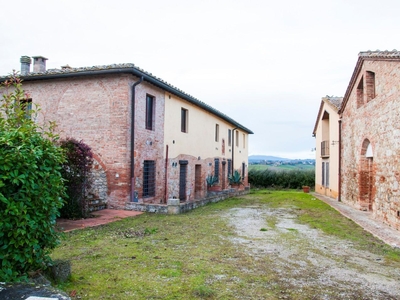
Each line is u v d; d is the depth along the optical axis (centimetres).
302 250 646
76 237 683
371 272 519
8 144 331
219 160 2220
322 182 2320
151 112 1317
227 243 678
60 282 402
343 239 770
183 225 872
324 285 448
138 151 1184
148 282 428
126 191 1118
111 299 369
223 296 392
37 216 355
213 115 2078
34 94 1245
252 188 3105
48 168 371
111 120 1133
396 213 916
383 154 1045
